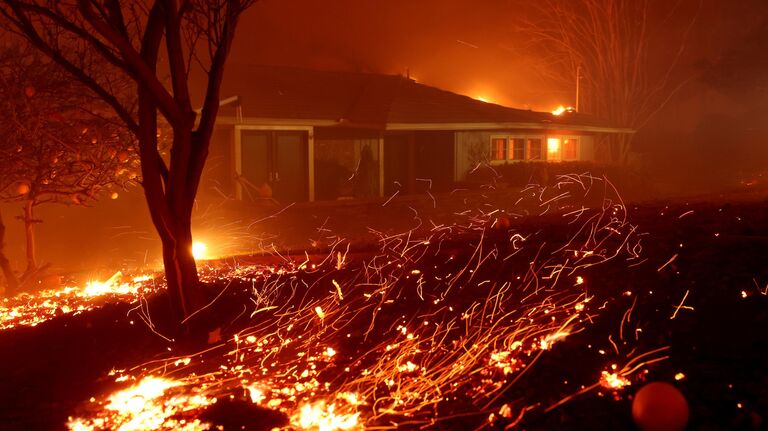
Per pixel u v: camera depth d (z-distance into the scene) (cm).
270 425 469
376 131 2492
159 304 879
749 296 572
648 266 709
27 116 1038
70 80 1053
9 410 549
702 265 679
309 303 795
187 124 659
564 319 604
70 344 736
